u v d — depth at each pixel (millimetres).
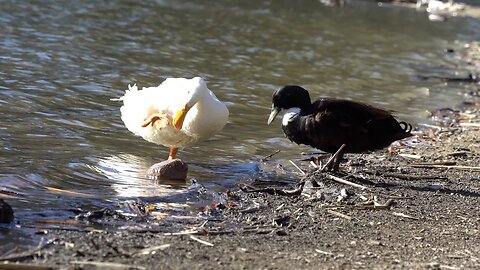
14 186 10914
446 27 35781
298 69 22812
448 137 16156
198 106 12234
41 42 21891
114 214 9969
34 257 8266
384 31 32750
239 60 23109
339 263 8641
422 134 16250
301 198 11312
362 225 10188
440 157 14328
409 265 8672
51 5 28031
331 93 20078
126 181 11781
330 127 11688
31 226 9273
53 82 17703
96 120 15148
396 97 20312
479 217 10797
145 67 20531
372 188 11969
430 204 11297
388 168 13344
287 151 14430
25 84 17172
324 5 38750
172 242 9023
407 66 25250
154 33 25672
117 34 24625
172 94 12430
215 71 21172
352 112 11758
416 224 10336
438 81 23094
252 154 14055
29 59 19688
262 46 25938
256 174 12820
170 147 12969
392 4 42719
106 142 13805
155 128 12570
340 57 25594
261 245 9148
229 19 30703
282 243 9281
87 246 8719
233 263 8445
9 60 19266
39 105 15680
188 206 10742
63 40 22578
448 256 9086
